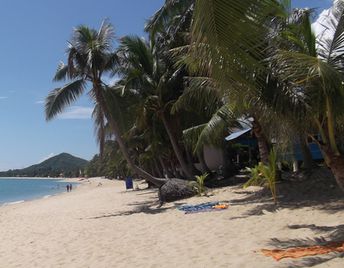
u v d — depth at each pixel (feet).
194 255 28.25
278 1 17.33
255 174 54.39
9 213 86.02
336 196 44.60
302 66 23.47
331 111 25.61
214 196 60.49
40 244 41.16
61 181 507.30
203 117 76.13
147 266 27.09
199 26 14.23
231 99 19.63
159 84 78.33
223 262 25.18
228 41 14.48
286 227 33.27
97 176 531.50
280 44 25.63
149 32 69.62
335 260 21.66
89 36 65.51
